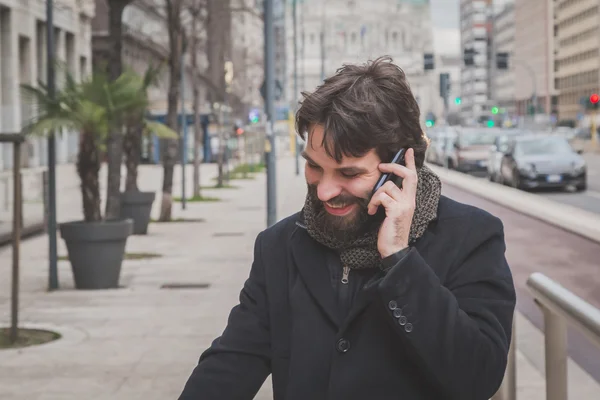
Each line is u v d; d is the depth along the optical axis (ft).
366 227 7.21
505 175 110.01
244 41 303.68
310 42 516.73
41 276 45.29
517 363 25.44
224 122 159.94
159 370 25.67
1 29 130.52
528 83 584.40
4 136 28.43
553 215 66.59
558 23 526.57
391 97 6.98
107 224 40.68
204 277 44.75
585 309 9.86
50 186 40.86
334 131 6.84
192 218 79.97
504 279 7.29
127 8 186.91
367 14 519.19
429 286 6.89
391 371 7.06
